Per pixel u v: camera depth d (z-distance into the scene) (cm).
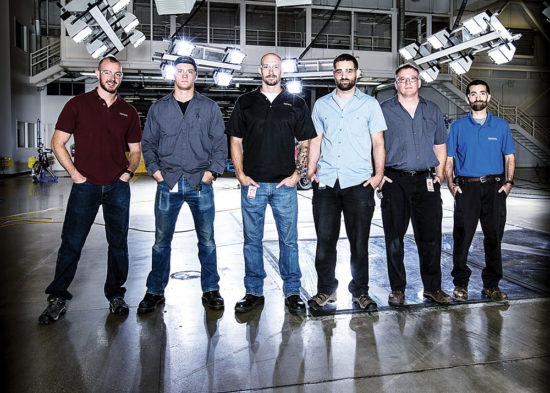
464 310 309
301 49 1698
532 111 2234
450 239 543
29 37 1902
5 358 237
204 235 322
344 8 1716
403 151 318
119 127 304
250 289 319
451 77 1792
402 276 324
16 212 786
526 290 351
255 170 312
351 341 259
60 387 208
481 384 211
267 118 306
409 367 228
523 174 1839
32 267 425
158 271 319
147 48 1569
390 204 323
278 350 248
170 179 311
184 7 756
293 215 318
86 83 2083
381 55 1753
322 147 323
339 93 313
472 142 332
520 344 254
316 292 351
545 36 2167
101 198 301
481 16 919
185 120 308
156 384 211
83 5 780
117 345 254
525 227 635
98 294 347
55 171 2028
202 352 246
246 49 1667
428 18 1809
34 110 1956
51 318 286
